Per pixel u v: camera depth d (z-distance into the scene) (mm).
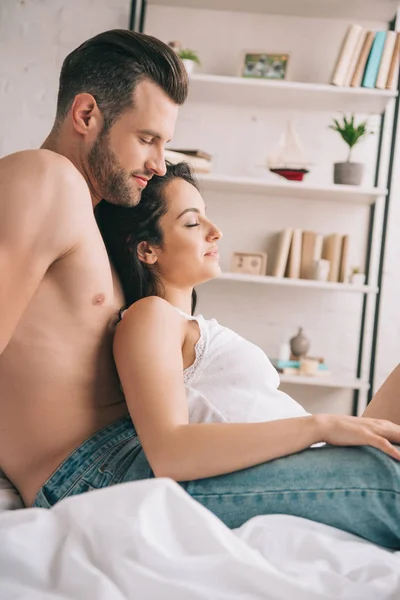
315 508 1070
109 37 1299
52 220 1091
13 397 1187
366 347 3986
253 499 1085
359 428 1092
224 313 3977
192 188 1531
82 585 841
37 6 3900
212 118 3939
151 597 836
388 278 3965
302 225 3949
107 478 1170
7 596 840
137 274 1497
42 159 1115
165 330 1212
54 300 1173
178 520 912
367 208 3945
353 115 3906
